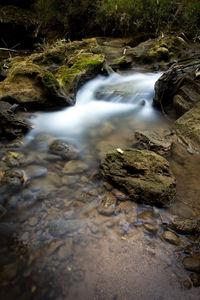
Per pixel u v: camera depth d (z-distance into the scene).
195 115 3.53
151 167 2.45
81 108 4.57
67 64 5.40
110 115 4.33
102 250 1.73
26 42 10.64
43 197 2.18
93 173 2.59
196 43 8.80
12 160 2.60
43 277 1.50
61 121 3.94
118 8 9.46
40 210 2.04
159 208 2.16
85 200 2.19
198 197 2.32
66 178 2.47
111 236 1.85
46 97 4.06
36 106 4.08
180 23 10.41
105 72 5.79
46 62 6.12
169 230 1.93
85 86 5.20
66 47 6.56
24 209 2.03
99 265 1.62
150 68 7.50
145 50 7.91
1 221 1.89
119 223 1.97
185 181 2.56
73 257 1.66
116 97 4.95
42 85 4.00
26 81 4.06
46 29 11.08
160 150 3.01
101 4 9.88
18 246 1.70
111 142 3.31
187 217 2.07
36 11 11.34
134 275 1.57
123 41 9.28
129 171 2.47
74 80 4.47
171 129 3.70
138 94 4.95
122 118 4.20
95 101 4.97
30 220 1.93
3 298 1.38
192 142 3.22
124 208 2.13
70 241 1.77
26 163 2.62
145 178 2.34
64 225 1.91
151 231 1.92
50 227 1.88
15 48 10.51
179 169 2.76
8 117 3.11
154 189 2.17
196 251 1.75
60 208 2.07
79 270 1.57
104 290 1.46
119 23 9.73
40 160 2.72
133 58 7.72
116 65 7.15
